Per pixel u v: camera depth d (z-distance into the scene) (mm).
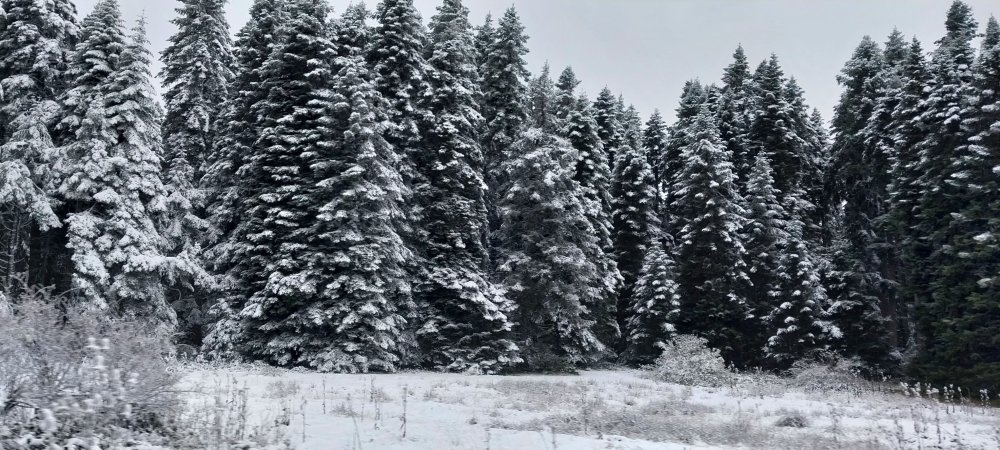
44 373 7148
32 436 6812
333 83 26484
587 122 39469
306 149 25344
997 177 25359
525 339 31266
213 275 26828
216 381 15336
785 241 35750
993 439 12336
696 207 37219
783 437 11867
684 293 36844
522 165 31656
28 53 25609
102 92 25188
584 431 11227
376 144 25969
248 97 28797
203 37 32156
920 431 12711
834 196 43438
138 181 24016
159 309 23375
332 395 14953
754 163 43156
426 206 29672
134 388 7613
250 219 25656
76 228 22219
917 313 28812
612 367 35906
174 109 30859
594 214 35094
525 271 31266
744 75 54781
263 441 8609
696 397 19953
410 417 11789
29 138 23812
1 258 22953
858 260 36156
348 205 24547
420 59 30594
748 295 36844
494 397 16609
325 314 23672
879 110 36656
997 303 23953
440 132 29531
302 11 28297
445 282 27984
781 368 34125
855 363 32000
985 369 24719
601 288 34000
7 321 7125
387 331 25016
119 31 26219
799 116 47062
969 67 32219
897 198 31641
